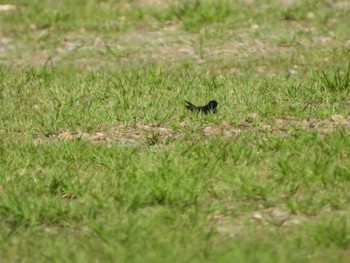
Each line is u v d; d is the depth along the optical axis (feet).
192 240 71.87
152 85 113.70
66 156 89.66
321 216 76.59
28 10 156.15
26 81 118.83
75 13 152.56
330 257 69.10
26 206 78.54
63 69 125.70
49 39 142.51
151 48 136.15
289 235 73.10
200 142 92.32
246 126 98.02
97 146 92.07
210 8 149.89
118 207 78.54
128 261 68.74
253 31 140.46
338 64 122.93
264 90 109.40
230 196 80.28
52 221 77.41
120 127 99.66
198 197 79.92
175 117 101.24
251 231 74.18
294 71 120.67
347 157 87.15
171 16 149.28
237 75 119.14
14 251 72.28
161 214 76.28
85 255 70.49
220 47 134.41
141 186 81.61
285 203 78.69
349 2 151.84
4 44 141.18
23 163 89.10
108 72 121.70
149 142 94.17
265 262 67.51
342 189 80.79
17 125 101.09
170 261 68.18
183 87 111.96
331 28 139.74
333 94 106.73
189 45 136.56
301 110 101.55
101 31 145.07
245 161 86.63
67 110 104.88
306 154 87.66
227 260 67.62
